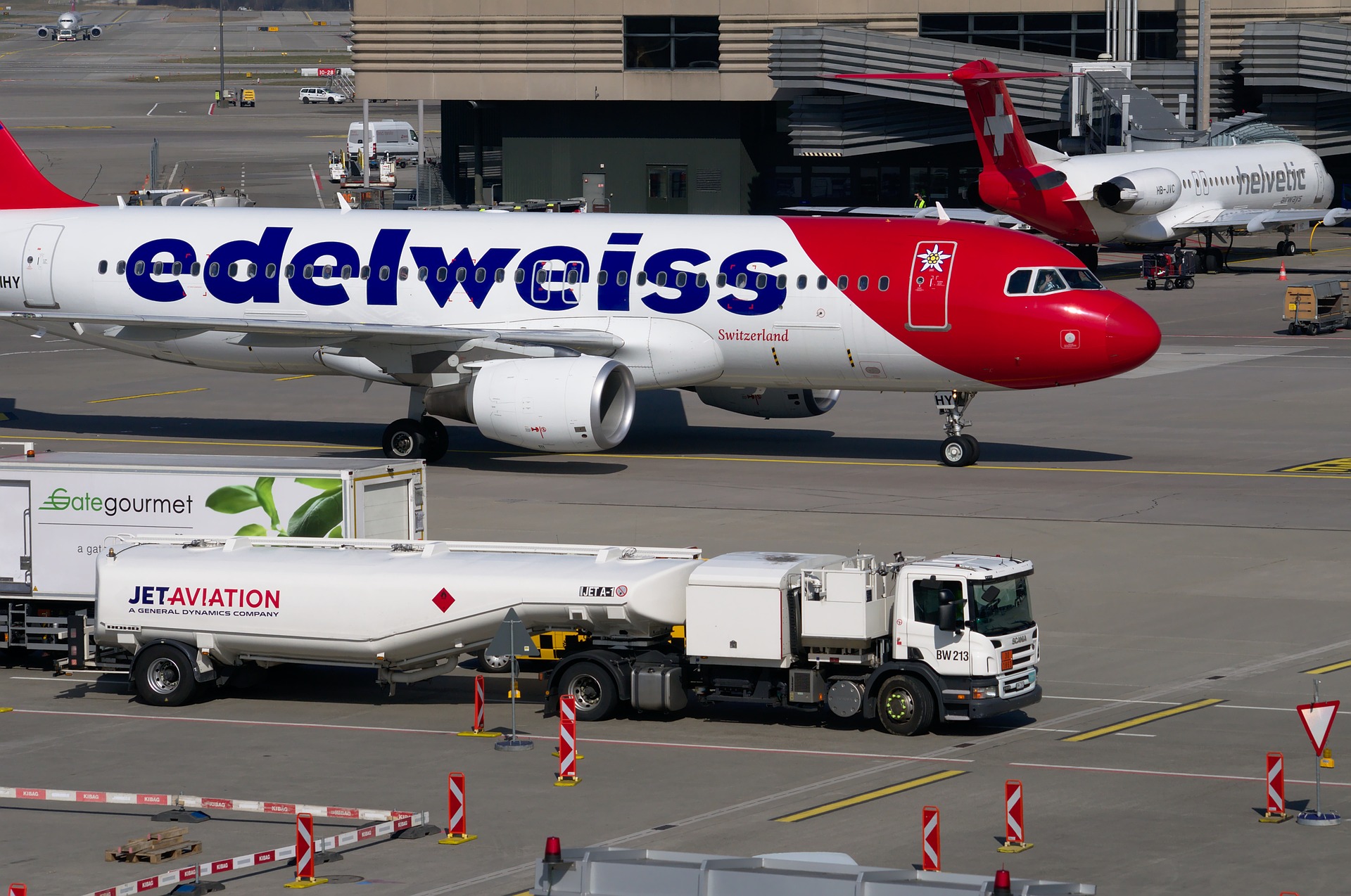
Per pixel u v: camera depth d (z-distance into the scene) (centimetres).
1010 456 18612
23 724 10356
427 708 10738
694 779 9044
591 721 10250
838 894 5688
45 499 11569
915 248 17212
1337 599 12681
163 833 8088
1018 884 5656
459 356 17738
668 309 17800
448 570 10269
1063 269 16962
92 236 19425
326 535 11544
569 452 17112
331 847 7994
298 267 18788
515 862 7800
